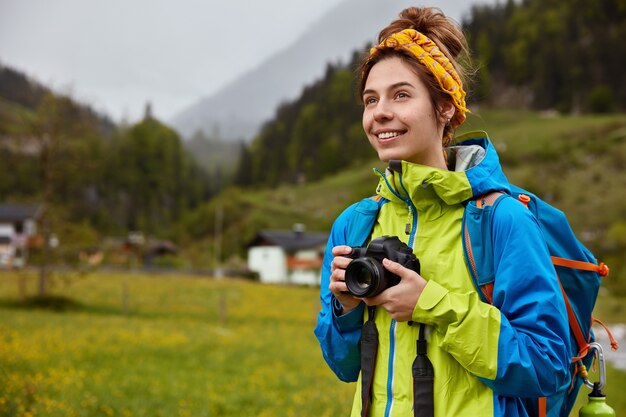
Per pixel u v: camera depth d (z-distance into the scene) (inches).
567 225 78.6
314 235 3371.1
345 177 6186.0
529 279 70.1
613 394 463.8
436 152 79.7
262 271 3149.6
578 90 6678.2
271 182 7244.1
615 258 2490.2
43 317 954.1
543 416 73.2
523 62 7126.0
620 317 1534.2
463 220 74.5
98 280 1887.3
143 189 5949.8
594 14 7229.3
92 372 455.8
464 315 68.5
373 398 77.5
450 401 71.2
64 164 1381.6
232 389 428.8
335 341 83.0
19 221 3132.4
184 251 3848.4
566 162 4785.9
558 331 69.7
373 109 80.4
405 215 80.3
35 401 303.9
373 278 70.7
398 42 78.7
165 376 471.8
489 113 6614.2
